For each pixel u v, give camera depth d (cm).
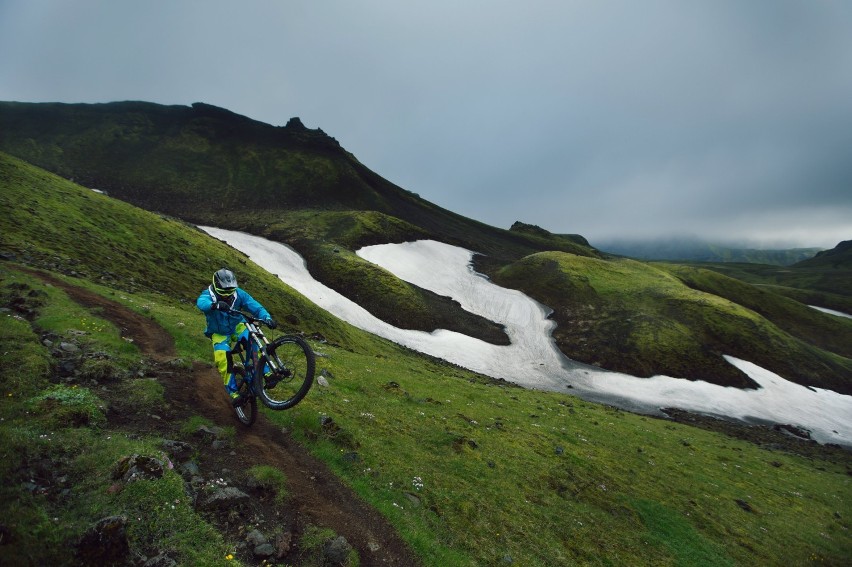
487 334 12262
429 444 1662
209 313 954
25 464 615
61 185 6338
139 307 2052
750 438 7419
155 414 937
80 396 860
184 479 727
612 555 1472
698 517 2217
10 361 954
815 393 11025
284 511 761
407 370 3562
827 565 2238
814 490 3634
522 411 3159
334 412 1513
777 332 13462
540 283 15888
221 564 575
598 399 9181
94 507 578
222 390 1204
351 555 714
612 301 14450
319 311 6956
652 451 3247
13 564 460
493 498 1432
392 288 12900
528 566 1112
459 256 19362
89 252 4159
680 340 12131
